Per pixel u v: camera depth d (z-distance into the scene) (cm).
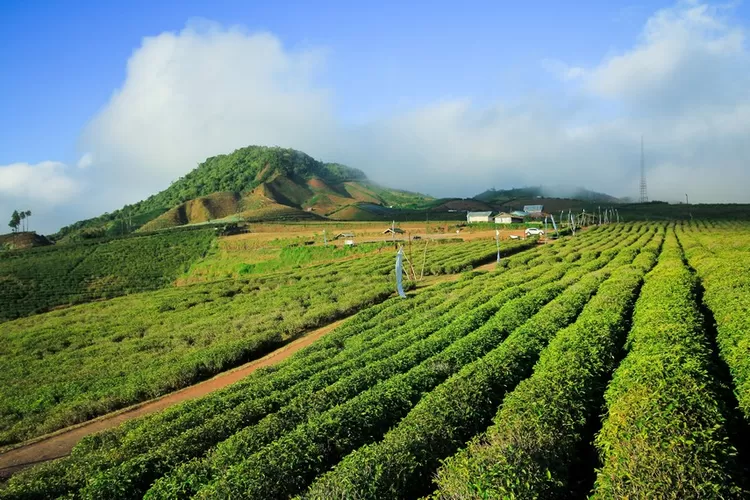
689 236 8575
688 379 1462
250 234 15600
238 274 11844
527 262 6981
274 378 2800
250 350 4156
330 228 15838
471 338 2684
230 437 1831
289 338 4678
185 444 1902
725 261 3853
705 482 1013
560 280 4488
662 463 1070
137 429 2325
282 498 1426
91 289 11244
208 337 5088
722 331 2131
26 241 17512
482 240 10662
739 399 1504
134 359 4591
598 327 2358
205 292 8569
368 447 1442
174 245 14675
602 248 7681
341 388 2206
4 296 10438
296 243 13062
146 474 1722
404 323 3972
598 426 1623
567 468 1288
